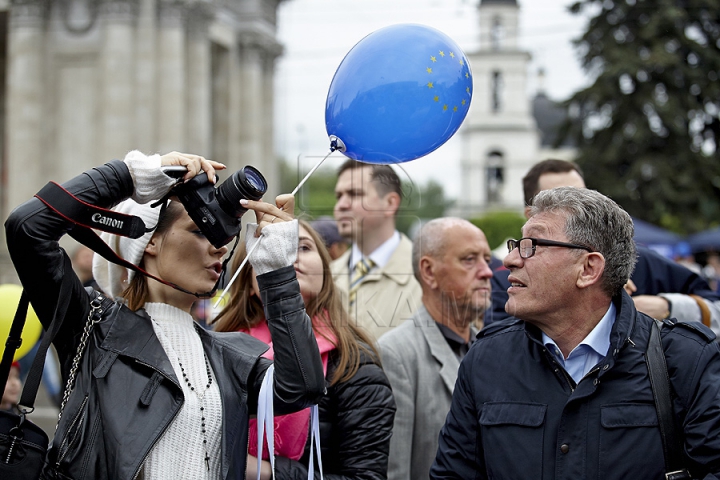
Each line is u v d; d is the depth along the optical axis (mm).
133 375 2547
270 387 2654
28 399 2508
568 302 2863
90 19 29297
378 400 3363
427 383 3986
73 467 2467
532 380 2871
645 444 2691
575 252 2846
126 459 2432
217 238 2590
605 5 31844
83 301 2633
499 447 2842
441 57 3117
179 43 30078
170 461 2525
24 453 2498
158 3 29938
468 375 3035
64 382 2607
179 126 29922
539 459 2777
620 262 2873
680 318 4332
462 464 3008
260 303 3764
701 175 30609
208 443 2588
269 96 36875
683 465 2711
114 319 2641
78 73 29375
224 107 35062
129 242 2764
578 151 32562
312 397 2635
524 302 2887
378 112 3057
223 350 2775
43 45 29516
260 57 36094
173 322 2750
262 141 36562
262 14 35969
